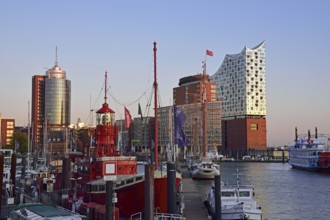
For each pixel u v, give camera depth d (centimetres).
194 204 5947
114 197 3694
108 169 3553
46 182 7031
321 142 17538
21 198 5681
